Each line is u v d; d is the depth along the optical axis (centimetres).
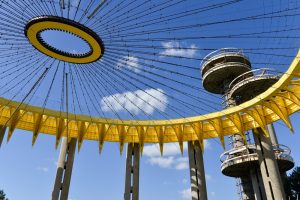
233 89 3912
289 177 4653
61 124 3238
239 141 3903
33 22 2031
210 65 4450
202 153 3256
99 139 3300
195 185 3072
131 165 3269
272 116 3006
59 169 3041
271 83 3703
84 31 2034
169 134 3425
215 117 3122
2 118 3022
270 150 2923
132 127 3444
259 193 3619
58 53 2320
